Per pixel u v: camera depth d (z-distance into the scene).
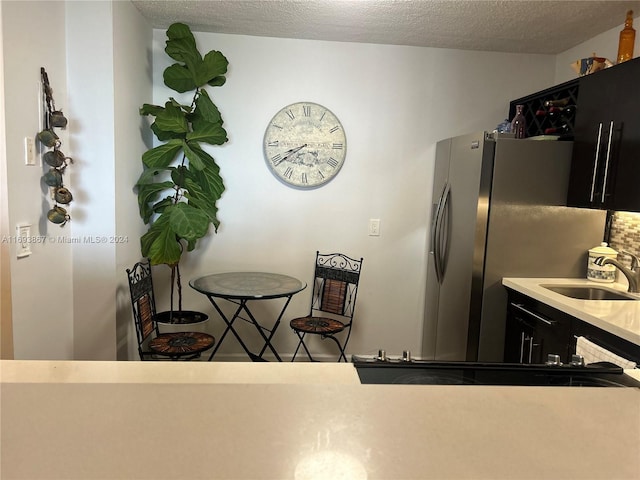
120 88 2.65
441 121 3.48
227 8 2.81
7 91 1.87
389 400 0.86
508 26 2.91
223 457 0.66
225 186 3.41
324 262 3.54
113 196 2.60
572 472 0.65
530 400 0.88
